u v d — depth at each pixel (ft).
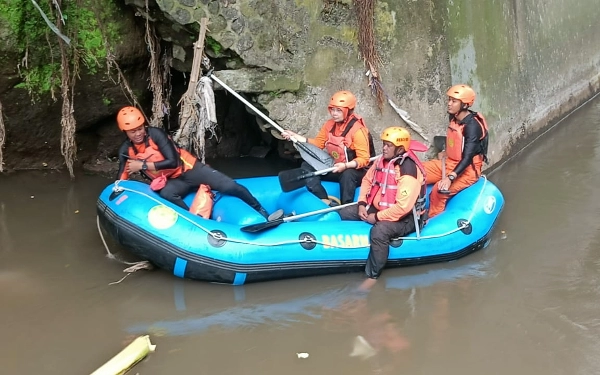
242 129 22.71
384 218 15.02
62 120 18.65
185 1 17.04
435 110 20.17
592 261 15.69
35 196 18.63
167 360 11.96
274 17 18.08
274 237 14.57
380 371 11.73
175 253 14.11
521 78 24.48
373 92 19.62
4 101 18.51
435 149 20.22
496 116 22.36
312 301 14.11
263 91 18.44
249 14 17.69
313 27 18.69
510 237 17.06
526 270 15.40
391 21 19.38
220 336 12.75
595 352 12.25
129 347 11.85
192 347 12.37
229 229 14.46
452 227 15.89
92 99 19.43
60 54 18.35
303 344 12.53
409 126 20.04
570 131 26.53
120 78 19.25
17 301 13.67
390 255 15.20
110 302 13.80
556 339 12.67
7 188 19.06
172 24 17.66
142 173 16.03
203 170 16.01
